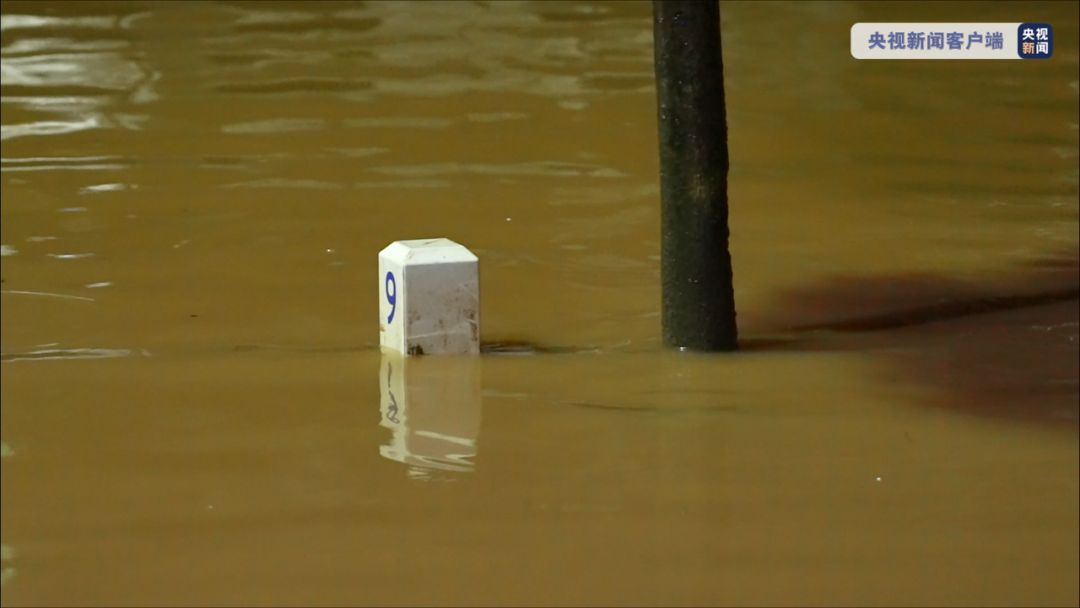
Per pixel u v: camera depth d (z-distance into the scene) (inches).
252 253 1127.6
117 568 627.5
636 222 1206.3
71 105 1584.6
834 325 981.2
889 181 1349.7
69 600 599.5
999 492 713.6
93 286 1047.0
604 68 1713.8
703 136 872.9
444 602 598.5
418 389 837.8
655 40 871.1
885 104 1605.6
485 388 840.9
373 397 826.2
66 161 1386.6
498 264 1101.1
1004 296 1048.2
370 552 642.2
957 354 916.6
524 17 1946.4
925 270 1109.1
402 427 779.4
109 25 1924.2
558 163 1378.0
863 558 641.6
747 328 972.6
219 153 1414.9
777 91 1647.4
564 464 735.7
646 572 625.9
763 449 759.7
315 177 1336.1
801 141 1472.7
